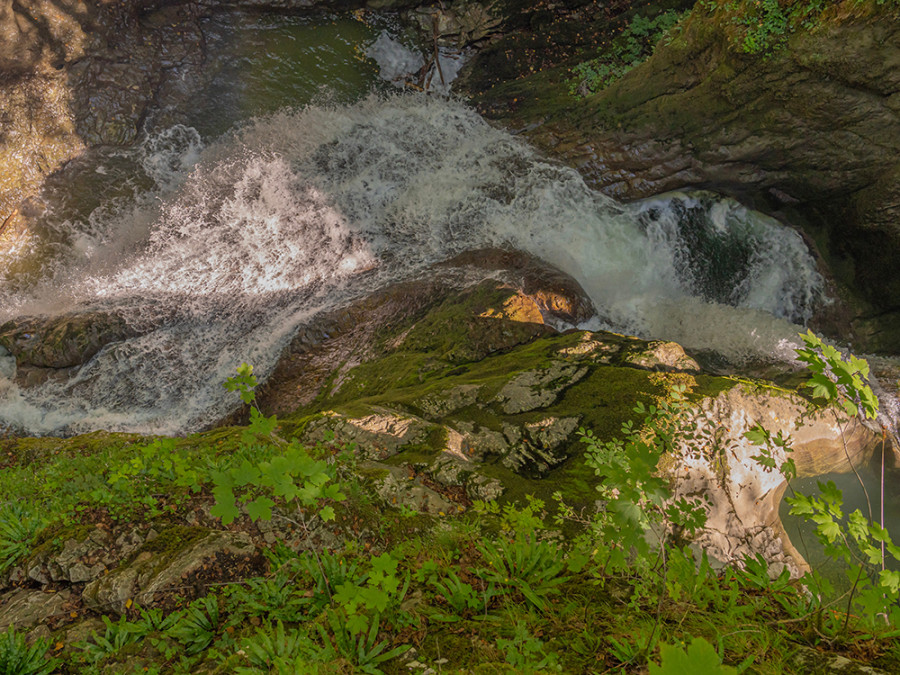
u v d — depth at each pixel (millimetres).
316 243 11289
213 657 2791
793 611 2789
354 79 12883
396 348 8039
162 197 11961
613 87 10500
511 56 12523
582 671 2410
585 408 5348
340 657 2514
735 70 8727
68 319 9586
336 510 3814
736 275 10102
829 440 5461
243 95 12555
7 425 8906
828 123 8367
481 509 4113
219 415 8703
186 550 3350
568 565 3201
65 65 11336
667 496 2236
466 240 10789
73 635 3045
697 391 5250
